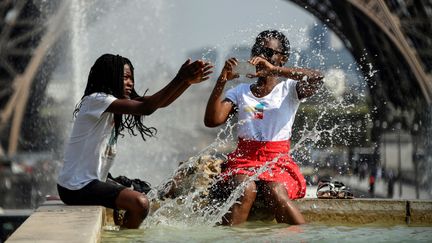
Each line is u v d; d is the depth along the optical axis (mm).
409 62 63656
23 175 55125
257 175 10977
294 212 10828
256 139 11281
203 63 9570
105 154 10367
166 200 11445
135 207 9953
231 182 11031
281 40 11594
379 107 73750
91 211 9281
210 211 10969
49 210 9398
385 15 63594
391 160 60406
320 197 11805
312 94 11367
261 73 11031
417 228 10719
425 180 58750
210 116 11242
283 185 11000
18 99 70375
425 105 63906
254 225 10711
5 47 71625
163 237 9359
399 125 69875
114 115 10391
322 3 77500
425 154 60719
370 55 74438
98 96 10180
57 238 7043
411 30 65188
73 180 10156
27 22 69750
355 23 72062
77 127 10273
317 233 9844
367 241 9109
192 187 11297
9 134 78312
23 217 15367
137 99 10742
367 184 54438
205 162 11445
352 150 47812
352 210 11438
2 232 15234
